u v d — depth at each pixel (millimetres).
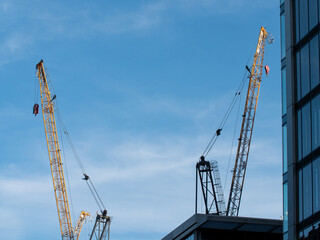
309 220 54000
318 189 53500
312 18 58875
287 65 61531
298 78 59844
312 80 57344
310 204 54312
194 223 76188
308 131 56656
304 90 58469
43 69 198875
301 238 54625
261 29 188500
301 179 56344
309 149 56031
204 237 75125
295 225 55625
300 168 56781
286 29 63031
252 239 75438
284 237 57406
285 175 58938
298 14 61812
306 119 57281
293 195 56562
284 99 61500
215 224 73688
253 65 185125
